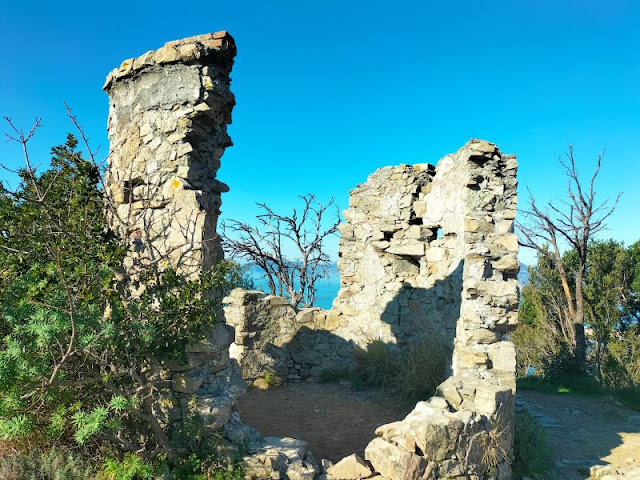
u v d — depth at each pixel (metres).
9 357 3.09
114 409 3.64
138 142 4.43
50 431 3.33
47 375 3.26
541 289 15.76
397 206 8.77
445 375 6.99
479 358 5.47
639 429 6.47
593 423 6.71
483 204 6.30
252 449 3.99
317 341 8.86
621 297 15.21
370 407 6.98
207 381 4.12
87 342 3.26
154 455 3.65
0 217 3.69
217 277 4.01
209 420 3.85
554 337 14.55
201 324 3.92
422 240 8.51
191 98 4.12
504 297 5.76
